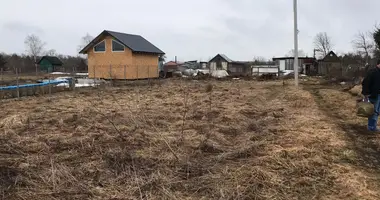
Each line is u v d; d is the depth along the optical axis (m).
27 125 7.61
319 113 9.36
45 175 4.38
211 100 12.63
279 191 3.94
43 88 16.98
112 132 6.82
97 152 5.36
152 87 20.27
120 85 22.20
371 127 7.21
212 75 36.84
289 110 9.98
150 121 8.02
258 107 10.73
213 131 6.92
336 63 39.09
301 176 4.39
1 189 3.91
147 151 5.47
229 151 5.52
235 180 4.18
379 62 7.05
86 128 7.19
